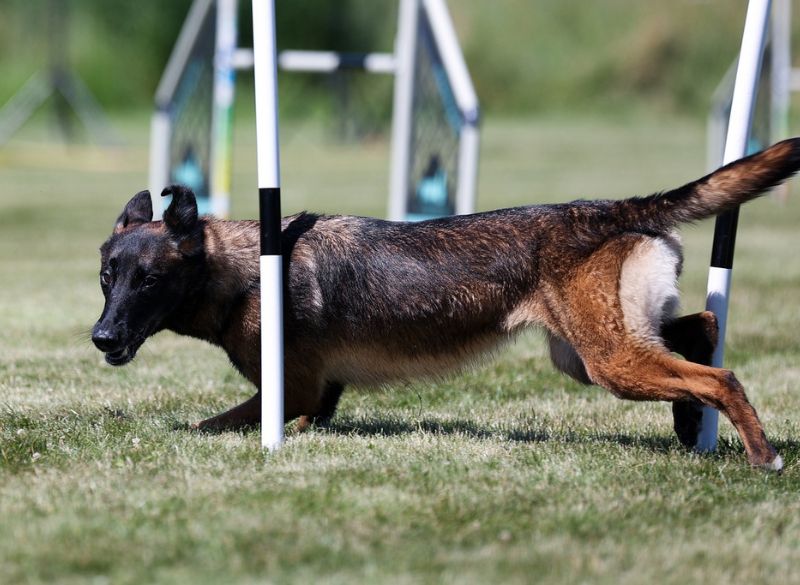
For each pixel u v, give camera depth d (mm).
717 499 7512
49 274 19609
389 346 8938
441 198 20938
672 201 8453
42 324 15000
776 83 32156
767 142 31234
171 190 8750
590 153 52469
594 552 6367
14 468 7945
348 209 29953
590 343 8312
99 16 67250
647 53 74375
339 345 8977
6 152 48625
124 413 10109
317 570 6066
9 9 65125
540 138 61188
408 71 20922
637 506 7270
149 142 54938
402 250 8906
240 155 49375
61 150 50531
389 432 9648
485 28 76688
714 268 8828
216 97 23156
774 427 9969
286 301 8875
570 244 8453
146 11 67438
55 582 5914
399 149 21016
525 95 74312
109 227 27219
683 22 75500
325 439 8875
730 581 6039
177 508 7023
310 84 67625
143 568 6070
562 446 8922
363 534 6586
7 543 6402
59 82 54219
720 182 8328
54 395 10797
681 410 9031
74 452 8398
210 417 9836
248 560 6152
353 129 60219
